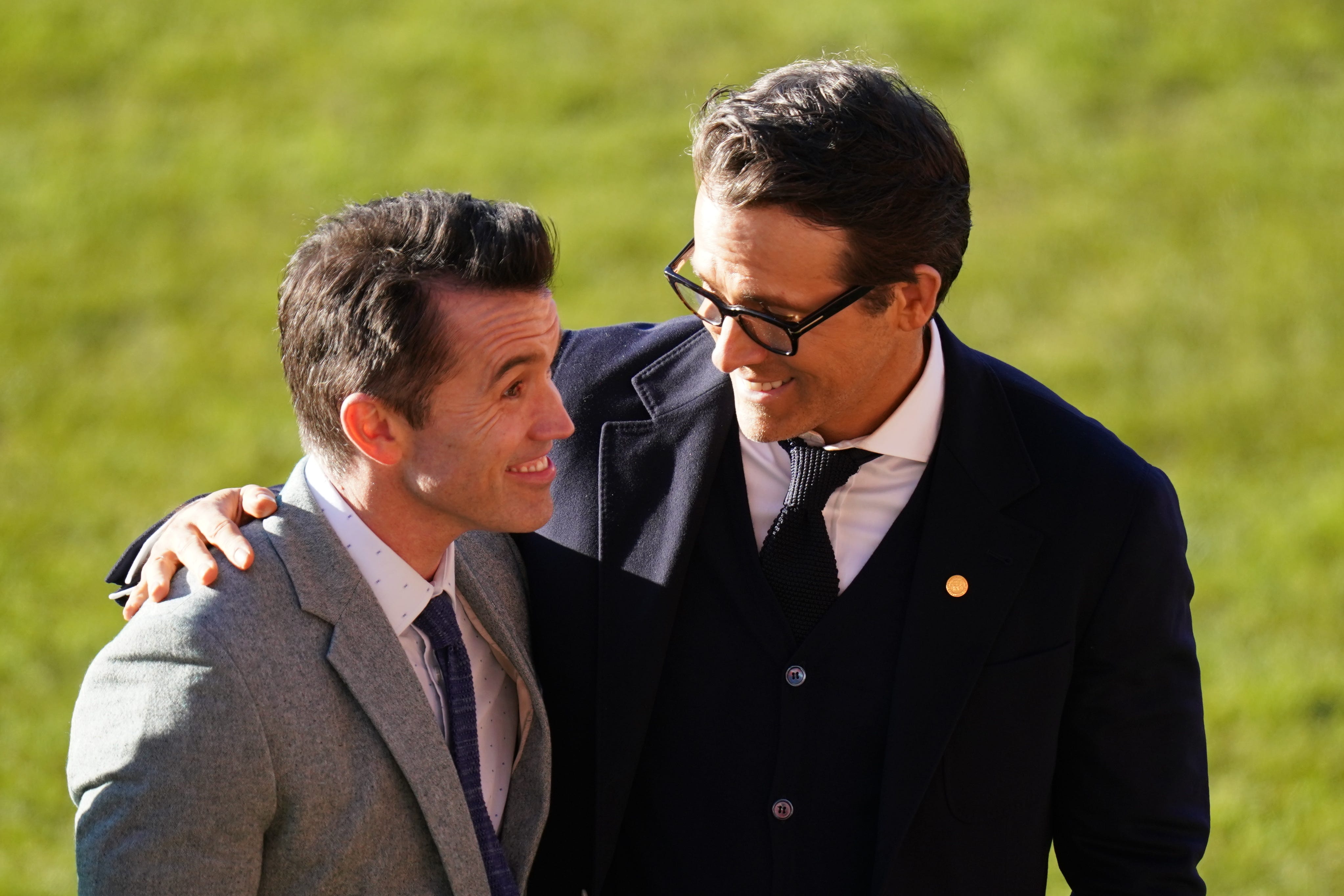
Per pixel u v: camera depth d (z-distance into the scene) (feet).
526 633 27.14
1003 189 99.04
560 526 27.68
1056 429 26.43
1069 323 86.84
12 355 87.45
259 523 23.97
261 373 86.58
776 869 26.08
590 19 119.44
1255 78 107.55
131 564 24.86
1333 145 99.96
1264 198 95.91
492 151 104.99
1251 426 77.77
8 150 106.01
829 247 23.32
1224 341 84.43
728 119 23.48
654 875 26.78
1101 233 94.12
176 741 21.15
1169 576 25.71
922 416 26.21
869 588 26.20
